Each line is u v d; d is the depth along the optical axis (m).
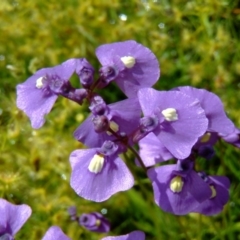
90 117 0.17
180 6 0.29
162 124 0.16
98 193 0.16
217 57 0.27
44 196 0.23
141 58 0.17
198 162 0.24
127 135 0.16
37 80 0.17
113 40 0.28
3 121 0.26
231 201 0.23
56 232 0.16
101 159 0.16
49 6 0.28
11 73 0.27
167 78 0.27
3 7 0.29
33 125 0.17
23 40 0.29
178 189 0.17
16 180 0.22
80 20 0.28
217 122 0.17
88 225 0.20
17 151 0.24
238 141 0.18
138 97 0.16
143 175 0.24
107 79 0.17
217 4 0.27
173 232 0.23
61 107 0.26
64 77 0.17
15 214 0.16
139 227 0.24
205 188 0.17
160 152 0.18
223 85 0.26
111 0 0.28
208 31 0.27
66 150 0.24
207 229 0.23
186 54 0.28
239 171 0.24
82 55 0.28
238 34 0.28
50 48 0.28
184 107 0.16
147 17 0.28
